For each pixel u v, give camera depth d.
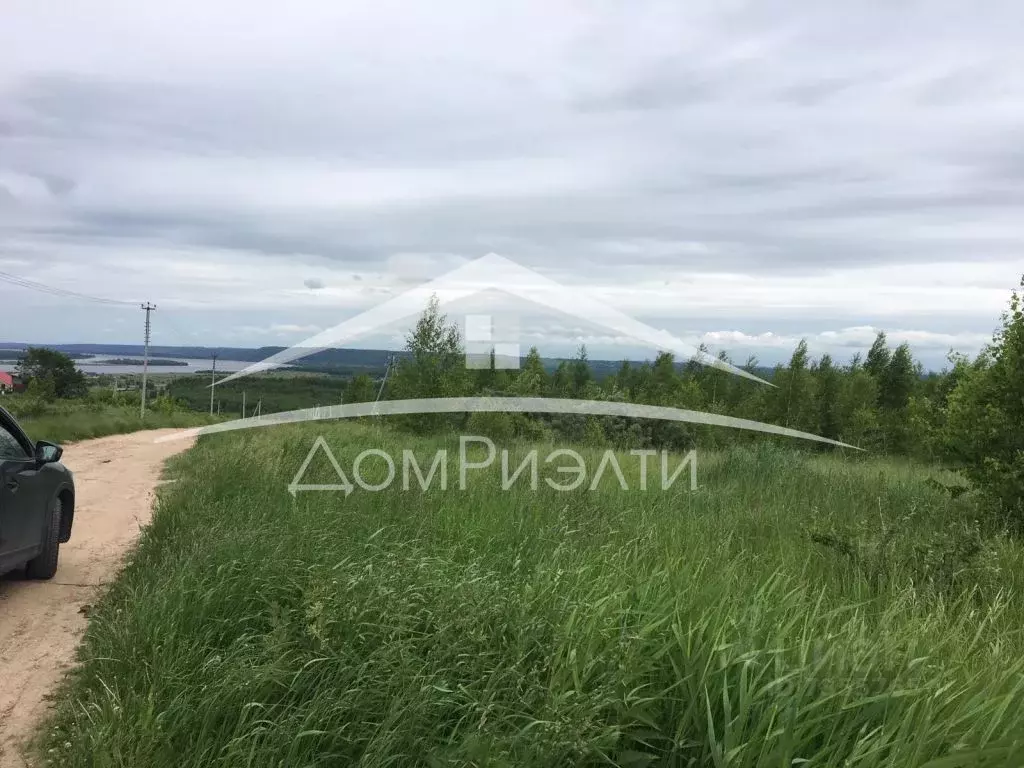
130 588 4.98
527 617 3.53
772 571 4.70
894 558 4.91
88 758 2.89
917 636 3.37
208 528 5.89
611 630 3.34
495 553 4.98
